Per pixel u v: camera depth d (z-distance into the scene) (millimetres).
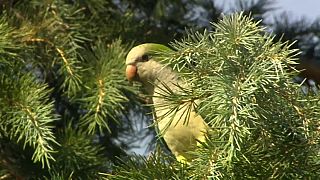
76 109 6781
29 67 6395
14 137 5984
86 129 6492
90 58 6246
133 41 6559
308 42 7453
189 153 4332
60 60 6270
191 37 4324
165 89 4594
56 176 5824
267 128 3967
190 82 4082
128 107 6676
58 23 6363
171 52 4133
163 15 7270
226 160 3914
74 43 6266
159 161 4250
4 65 6074
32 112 5562
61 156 6145
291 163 4105
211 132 4137
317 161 4156
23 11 6488
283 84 3943
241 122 3805
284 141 4086
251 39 3939
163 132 4250
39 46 6297
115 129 6805
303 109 4031
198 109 4039
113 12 7191
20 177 6305
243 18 4016
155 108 4512
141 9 7410
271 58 3908
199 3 7457
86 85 6055
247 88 3814
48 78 6652
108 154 6746
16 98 5680
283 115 3980
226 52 3943
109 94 5949
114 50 6262
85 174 6203
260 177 4109
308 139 4039
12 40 6094
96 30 6812
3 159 6387
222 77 3879
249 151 4043
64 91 6383
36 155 5578
